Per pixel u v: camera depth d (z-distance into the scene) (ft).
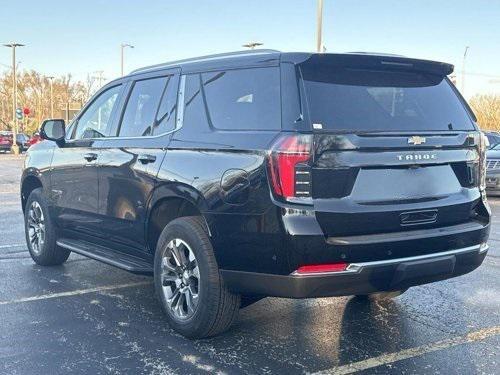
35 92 226.99
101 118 18.53
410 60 13.85
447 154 13.70
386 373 12.61
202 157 13.71
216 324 13.76
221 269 13.19
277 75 13.01
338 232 12.06
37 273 20.80
